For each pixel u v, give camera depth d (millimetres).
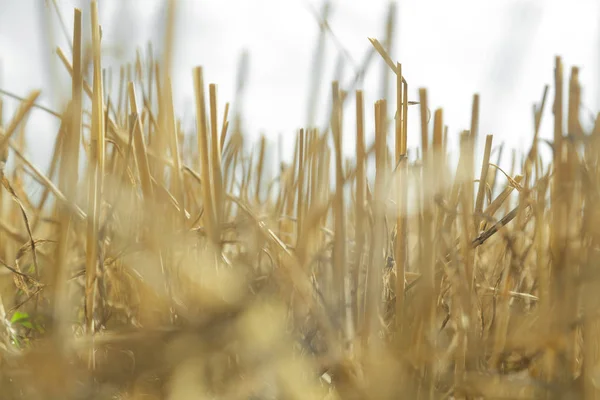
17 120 804
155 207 823
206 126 822
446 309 835
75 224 873
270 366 760
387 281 841
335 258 825
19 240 871
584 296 769
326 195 857
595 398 756
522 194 825
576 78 775
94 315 815
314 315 811
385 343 792
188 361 757
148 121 893
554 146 781
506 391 777
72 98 770
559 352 772
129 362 774
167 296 800
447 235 804
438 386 794
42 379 743
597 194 770
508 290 812
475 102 815
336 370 785
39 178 784
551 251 783
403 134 817
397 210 813
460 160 809
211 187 828
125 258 822
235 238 917
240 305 771
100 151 792
